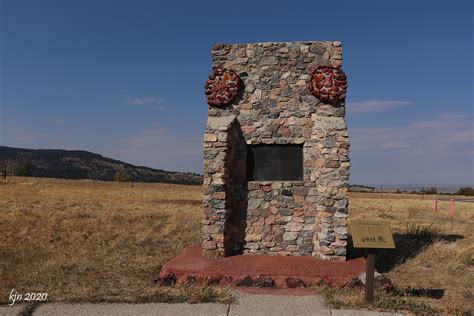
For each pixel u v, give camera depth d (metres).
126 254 9.55
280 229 8.52
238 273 6.95
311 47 8.72
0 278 7.13
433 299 6.31
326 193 7.81
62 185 45.50
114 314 5.35
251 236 8.59
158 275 7.48
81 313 5.38
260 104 8.76
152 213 18.69
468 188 65.38
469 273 8.17
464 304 6.00
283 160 8.77
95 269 7.99
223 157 8.00
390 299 5.88
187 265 7.39
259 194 8.62
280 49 8.78
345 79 8.41
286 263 7.54
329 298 6.04
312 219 8.48
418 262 8.93
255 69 8.82
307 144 8.59
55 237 11.51
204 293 6.09
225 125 8.14
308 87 8.60
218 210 8.02
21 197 26.05
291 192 8.55
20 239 11.00
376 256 9.33
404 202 33.66
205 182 8.08
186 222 15.52
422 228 13.68
